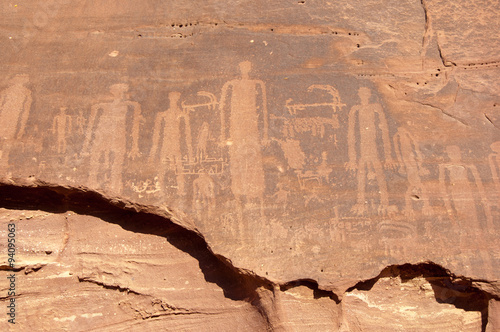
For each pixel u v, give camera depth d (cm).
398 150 420
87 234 426
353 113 434
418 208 402
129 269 420
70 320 413
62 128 425
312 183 408
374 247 393
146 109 432
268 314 392
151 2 477
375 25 475
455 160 418
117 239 425
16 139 421
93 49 459
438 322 403
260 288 392
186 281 420
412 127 429
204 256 423
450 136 427
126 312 416
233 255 389
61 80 443
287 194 404
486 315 398
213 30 469
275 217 398
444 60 460
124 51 458
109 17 473
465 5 477
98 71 447
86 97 436
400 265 398
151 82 443
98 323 413
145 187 407
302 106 434
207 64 451
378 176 411
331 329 392
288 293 394
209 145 420
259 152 417
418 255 392
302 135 424
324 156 417
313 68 452
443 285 407
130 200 404
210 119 429
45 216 430
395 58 461
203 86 441
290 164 414
